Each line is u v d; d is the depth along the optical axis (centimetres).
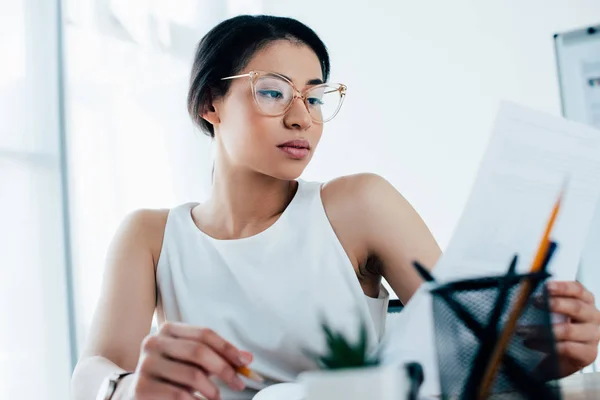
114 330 94
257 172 97
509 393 41
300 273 95
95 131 231
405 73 285
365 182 100
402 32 287
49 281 206
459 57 273
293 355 92
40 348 202
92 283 221
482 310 41
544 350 42
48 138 211
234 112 95
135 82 251
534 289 41
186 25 280
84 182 224
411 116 282
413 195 278
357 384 30
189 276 99
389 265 95
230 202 101
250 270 96
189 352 53
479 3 269
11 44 205
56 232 209
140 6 258
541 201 50
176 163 263
